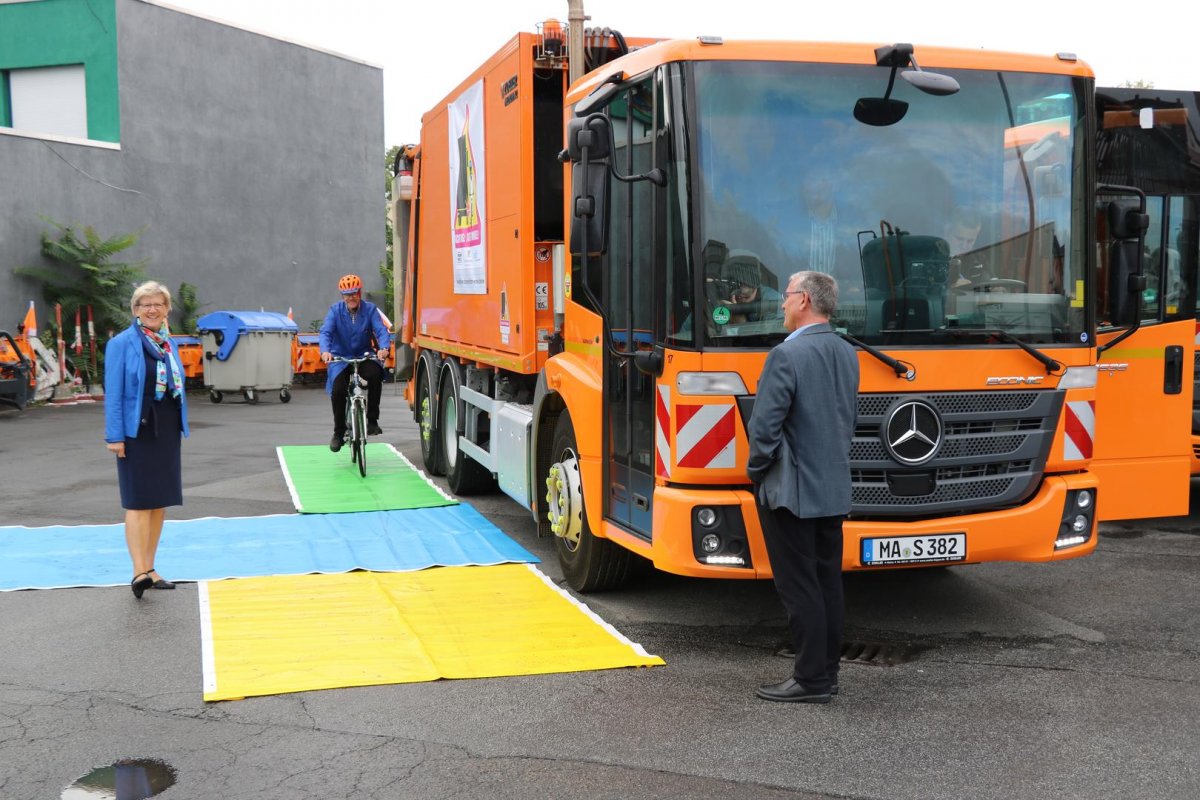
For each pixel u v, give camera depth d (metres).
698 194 5.62
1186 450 7.84
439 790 4.17
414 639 6.00
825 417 4.95
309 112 28.78
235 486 11.39
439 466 11.78
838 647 5.18
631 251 6.23
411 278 12.65
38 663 5.69
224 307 26.47
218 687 5.26
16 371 18.31
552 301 8.00
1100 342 7.51
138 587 6.94
